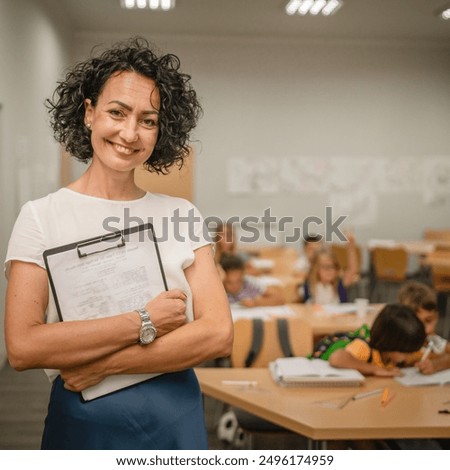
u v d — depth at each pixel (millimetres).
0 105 4902
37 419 3826
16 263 1105
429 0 7391
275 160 9336
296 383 2469
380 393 2389
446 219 9641
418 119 9484
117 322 1083
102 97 1118
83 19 8250
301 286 4867
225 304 1219
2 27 4926
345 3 7496
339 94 9359
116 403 1124
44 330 1066
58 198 1142
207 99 9172
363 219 9516
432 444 2393
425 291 3115
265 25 8508
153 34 8914
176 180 6590
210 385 2494
